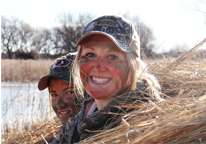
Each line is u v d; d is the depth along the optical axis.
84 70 1.72
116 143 1.44
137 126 1.45
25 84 5.71
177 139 1.30
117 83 1.67
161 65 2.37
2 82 7.48
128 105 1.68
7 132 3.55
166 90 1.99
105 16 1.74
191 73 2.19
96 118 1.69
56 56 29.61
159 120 1.40
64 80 2.29
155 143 1.31
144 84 1.78
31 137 2.99
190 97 1.68
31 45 34.53
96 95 1.69
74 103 2.34
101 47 1.67
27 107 4.10
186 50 2.40
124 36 1.70
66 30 30.72
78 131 1.77
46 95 5.53
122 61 1.67
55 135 2.73
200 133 1.28
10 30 38.62
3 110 4.09
